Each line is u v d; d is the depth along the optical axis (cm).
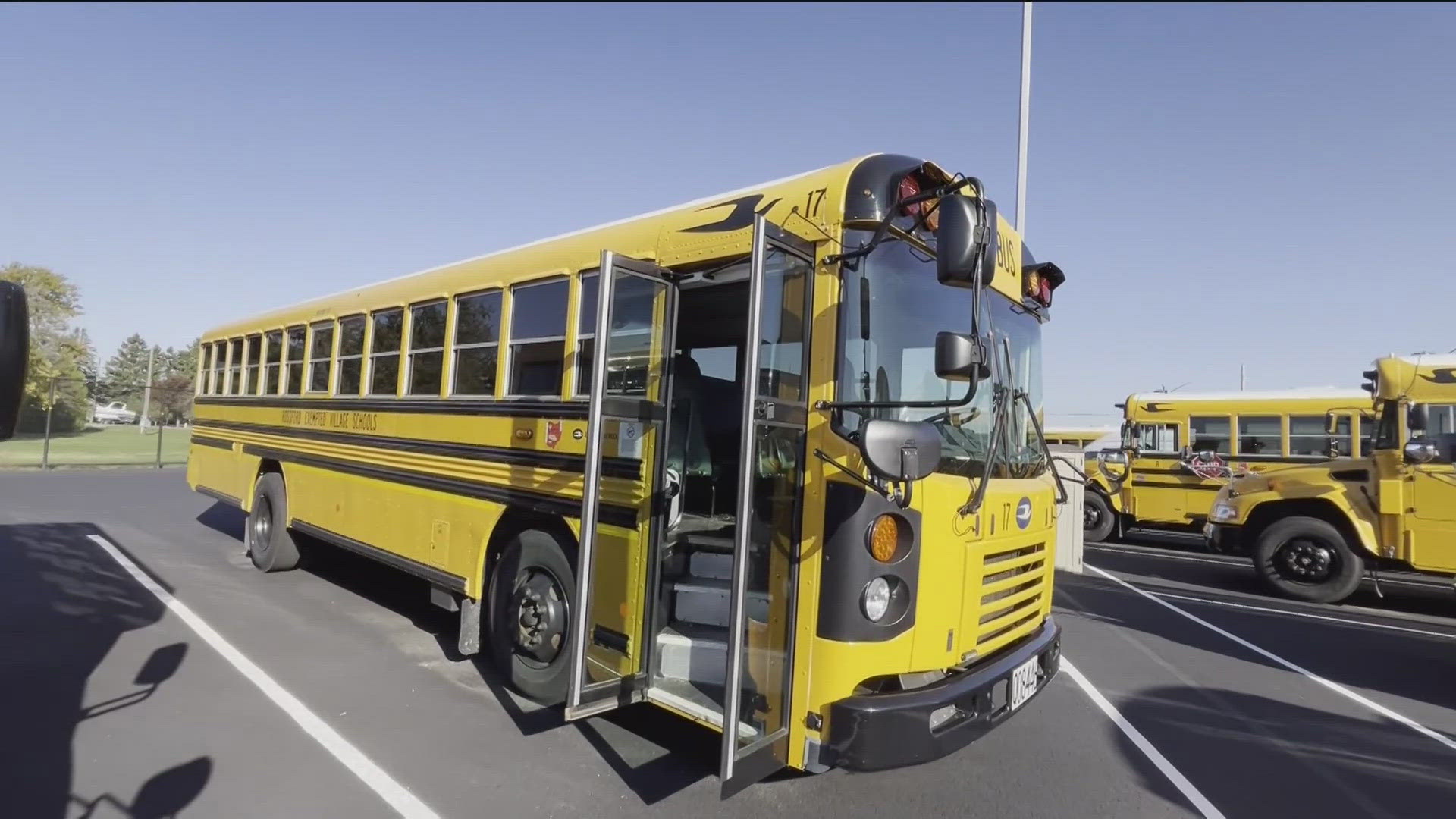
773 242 310
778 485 328
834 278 323
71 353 3241
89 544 930
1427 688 561
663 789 358
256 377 835
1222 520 965
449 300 537
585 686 348
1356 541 870
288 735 403
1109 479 1375
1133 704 509
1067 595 892
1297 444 1241
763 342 339
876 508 312
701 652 369
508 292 482
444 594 520
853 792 365
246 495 824
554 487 427
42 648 519
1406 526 829
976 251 284
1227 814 360
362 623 615
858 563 309
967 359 282
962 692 327
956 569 338
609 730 423
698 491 448
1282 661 627
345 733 409
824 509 316
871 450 279
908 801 360
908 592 318
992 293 403
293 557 775
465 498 498
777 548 328
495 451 475
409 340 579
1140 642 676
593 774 372
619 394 363
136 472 2023
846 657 307
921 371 348
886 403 298
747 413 298
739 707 305
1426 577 991
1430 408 821
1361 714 503
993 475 379
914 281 350
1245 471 1264
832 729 308
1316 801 376
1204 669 596
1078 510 1066
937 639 328
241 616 621
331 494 662
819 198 334
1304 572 897
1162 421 1352
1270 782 396
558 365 438
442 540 516
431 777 363
